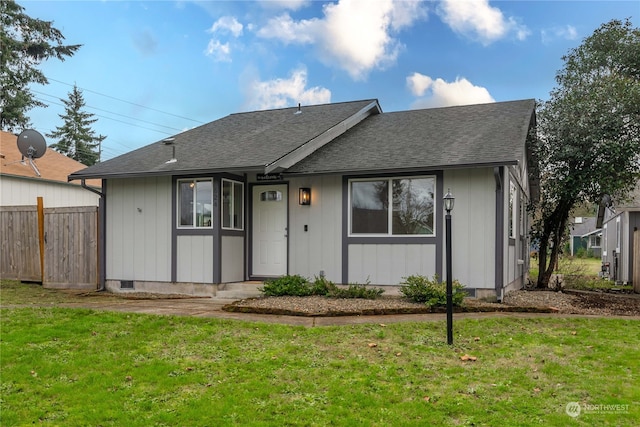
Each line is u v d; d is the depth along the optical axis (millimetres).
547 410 4434
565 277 14945
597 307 9586
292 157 10875
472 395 4773
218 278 10961
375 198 10523
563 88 13352
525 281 14242
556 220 13234
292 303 9133
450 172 9906
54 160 19062
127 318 7969
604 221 21672
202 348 6301
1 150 17297
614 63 13219
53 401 4648
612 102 11391
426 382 5109
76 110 49188
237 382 5098
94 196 18750
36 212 12719
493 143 10078
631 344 6516
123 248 11953
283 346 6387
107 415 4305
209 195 11102
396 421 4195
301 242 11219
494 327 7418
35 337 6676
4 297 10617
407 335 6883
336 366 5578
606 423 4188
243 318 8070
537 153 12430
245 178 11867
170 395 4770
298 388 4926
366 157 10719
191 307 9281
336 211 10852
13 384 5055
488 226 9594
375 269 10461
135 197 11883
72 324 7445
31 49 29547
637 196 14734
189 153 12023
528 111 12227
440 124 12352
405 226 10258
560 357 5945
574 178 11945
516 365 5660
